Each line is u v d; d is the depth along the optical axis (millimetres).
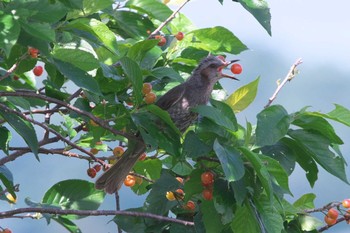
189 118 12633
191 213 11883
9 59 10289
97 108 11062
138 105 10742
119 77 10703
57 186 12070
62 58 10258
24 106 10625
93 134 11156
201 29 12141
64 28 10508
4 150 10758
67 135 11852
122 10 12219
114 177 11938
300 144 11508
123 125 10945
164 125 10852
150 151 11703
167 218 10742
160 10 12180
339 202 12008
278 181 10867
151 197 11789
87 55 10258
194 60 12531
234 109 12070
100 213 10516
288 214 11891
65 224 11961
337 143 11508
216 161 11008
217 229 11164
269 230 10852
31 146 10102
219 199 10938
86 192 12141
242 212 11023
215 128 10961
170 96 12531
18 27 8398
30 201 11656
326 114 11375
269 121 10844
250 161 10570
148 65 11609
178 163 12312
